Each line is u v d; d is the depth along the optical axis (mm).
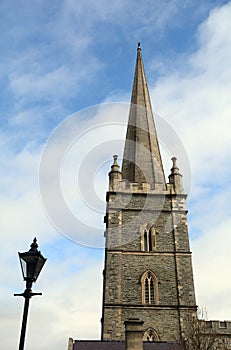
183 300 32594
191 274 34062
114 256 34781
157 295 32938
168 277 33938
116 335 30688
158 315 31781
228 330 31250
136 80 53094
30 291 10625
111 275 33688
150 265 34500
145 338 30703
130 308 32062
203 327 30391
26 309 10359
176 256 35031
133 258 34812
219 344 30391
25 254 11008
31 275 10773
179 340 28969
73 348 26812
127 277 33750
